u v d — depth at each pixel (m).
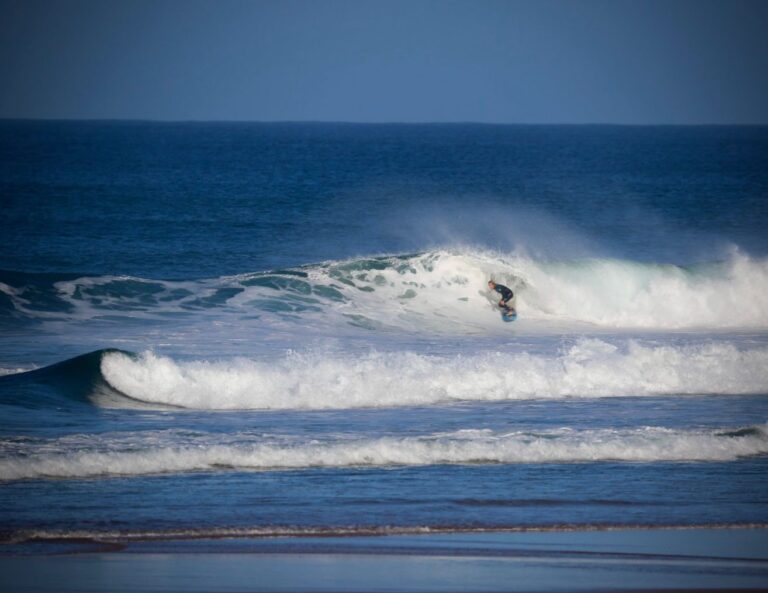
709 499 50.09
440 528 45.09
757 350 85.56
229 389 70.12
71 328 91.56
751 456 58.31
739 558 41.47
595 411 68.81
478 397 72.94
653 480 53.19
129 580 37.62
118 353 72.25
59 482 50.59
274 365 74.88
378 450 56.31
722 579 38.41
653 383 76.38
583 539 43.88
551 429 62.47
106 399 68.25
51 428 60.44
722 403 72.06
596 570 39.44
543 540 43.66
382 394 71.25
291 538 43.50
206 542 42.78
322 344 88.31
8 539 42.44
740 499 50.19
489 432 61.44
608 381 76.00
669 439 59.94
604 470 54.94
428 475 53.31
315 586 37.19
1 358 79.31
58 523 44.53
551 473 54.19
